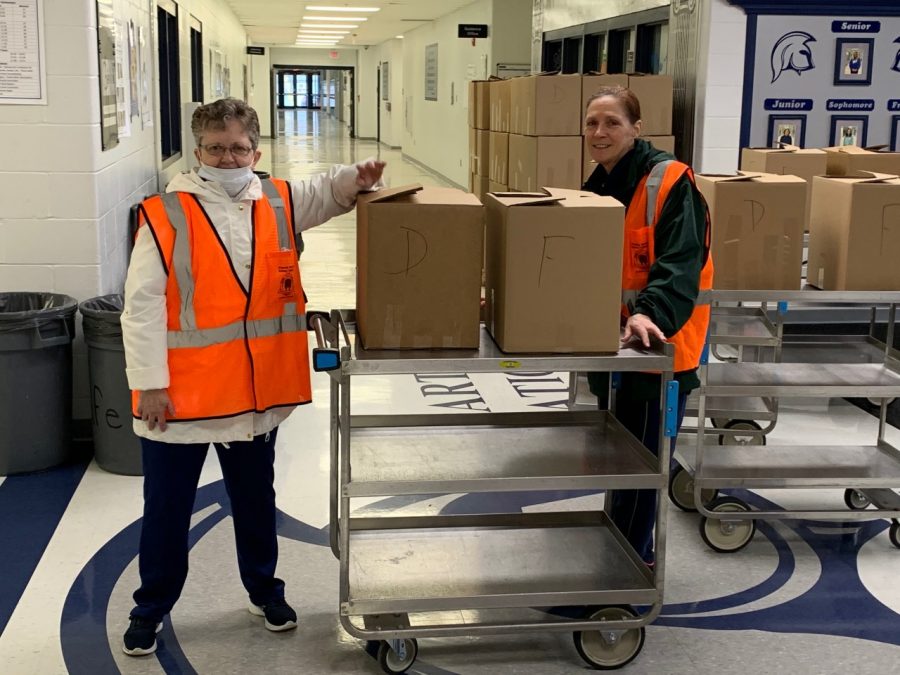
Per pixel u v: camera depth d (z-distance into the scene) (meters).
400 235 2.40
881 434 3.88
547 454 2.78
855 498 3.86
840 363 4.06
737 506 3.46
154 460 2.58
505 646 2.81
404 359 2.40
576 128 5.57
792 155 4.89
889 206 3.33
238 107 2.52
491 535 3.01
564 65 8.91
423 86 19.67
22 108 4.13
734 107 5.61
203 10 10.80
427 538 2.97
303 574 3.21
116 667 2.66
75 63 4.12
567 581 2.72
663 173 2.79
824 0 5.50
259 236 2.56
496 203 2.53
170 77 8.20
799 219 3.41
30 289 4.30
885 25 5.59
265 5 15.24
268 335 2.60
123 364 3.95
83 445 4.43
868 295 3.38
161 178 6.82
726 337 4.34
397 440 2.89
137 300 2.44
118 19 4.84
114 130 4.70
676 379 2.92
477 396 5.29
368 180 2.70
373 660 2.71
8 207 4.21
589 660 2.68
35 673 2.62
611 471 2.64
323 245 10.09
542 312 2.47
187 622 2.90
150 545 2.65
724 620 2.97
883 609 3.06
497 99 6.48
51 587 3.10
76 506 3.74
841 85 5.64
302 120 46.44
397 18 17.69
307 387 2.72
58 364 4.07
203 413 2.52
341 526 2.51
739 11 5.50
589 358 2.48
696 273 2.70
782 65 5.59
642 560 2.83
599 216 2.44
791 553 3.46
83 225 4.27
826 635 2.89
